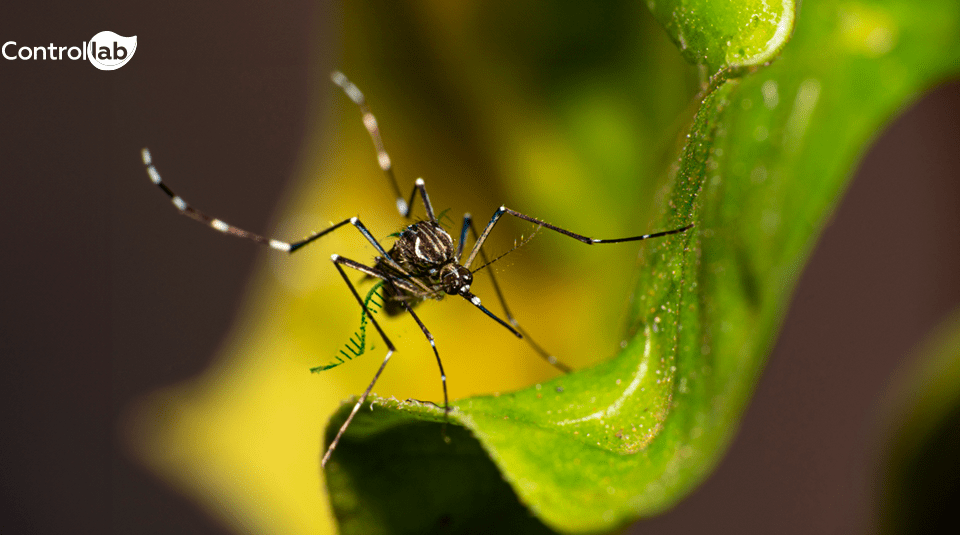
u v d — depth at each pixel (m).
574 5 0.06
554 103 0.06
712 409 0.06
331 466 0.06
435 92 0.07
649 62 0.06
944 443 0.06
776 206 0.06
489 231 0.07
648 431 0.06
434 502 0.06
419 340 0.07
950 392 0.06
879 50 0.06
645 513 0.06
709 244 0.06
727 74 0.06
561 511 0.06
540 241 0.07
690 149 0.06
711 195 0.06
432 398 0.07
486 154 0.07
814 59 0.06
